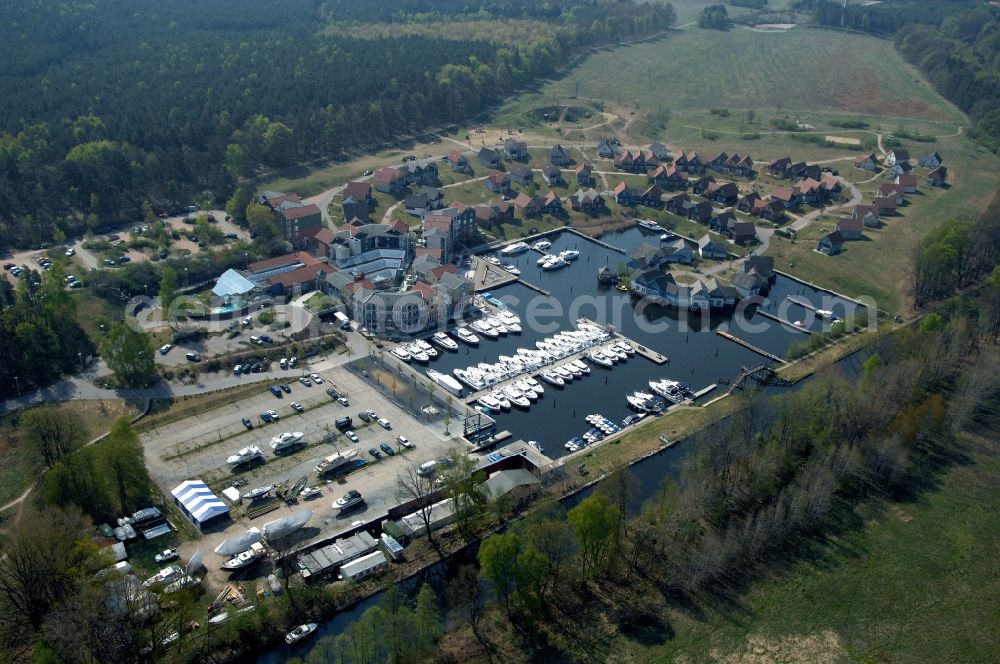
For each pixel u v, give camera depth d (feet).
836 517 460.55
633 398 582.35
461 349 651.25
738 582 415.85
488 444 526.16
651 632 385.91
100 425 520.01
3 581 369.91
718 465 467.93
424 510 439.22
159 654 358.84
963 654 376.48
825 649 377.50
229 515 452.76
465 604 398.42
